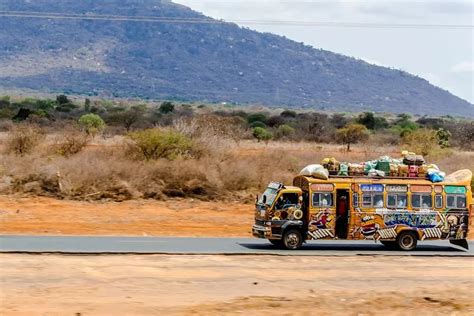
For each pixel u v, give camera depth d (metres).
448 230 53.84
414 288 40.53
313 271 44.16
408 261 48.78
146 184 76.50
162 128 97.56
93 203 72.38
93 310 33.22
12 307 32.94
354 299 36.53
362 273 44.28
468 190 54.31
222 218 68.25
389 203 53.16
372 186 52.91
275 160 92.75
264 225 51.94
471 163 106.50
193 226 63.41
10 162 77.44
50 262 42.72
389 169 53.94
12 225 59.00
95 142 127.88
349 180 52.78
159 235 57.66
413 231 53.31
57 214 65.56
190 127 94.12
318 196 52.19
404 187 53.41
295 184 54.59
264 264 45.47
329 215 52.19
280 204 52.09
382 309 34.78
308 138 187.12
